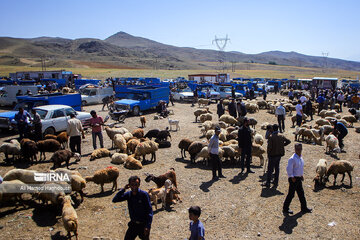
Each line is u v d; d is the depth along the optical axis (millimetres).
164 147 13000
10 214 6754
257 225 6309
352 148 12734
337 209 7035
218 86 32625
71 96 17062
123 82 42094
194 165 10492
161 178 7633
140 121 18812
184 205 7262
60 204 6359
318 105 22875
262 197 7688
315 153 11844
